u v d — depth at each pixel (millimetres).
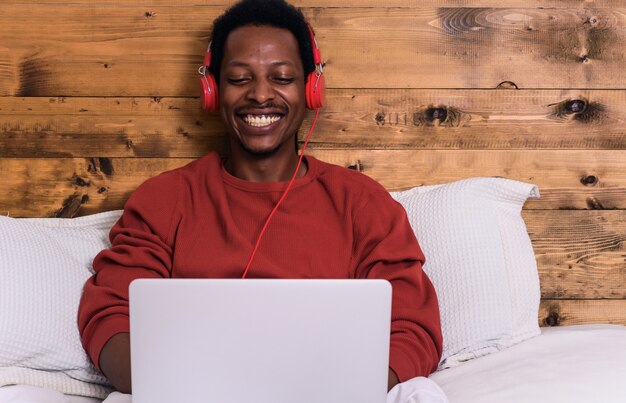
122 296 1419
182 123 1840
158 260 1503
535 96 1841
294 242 1500
